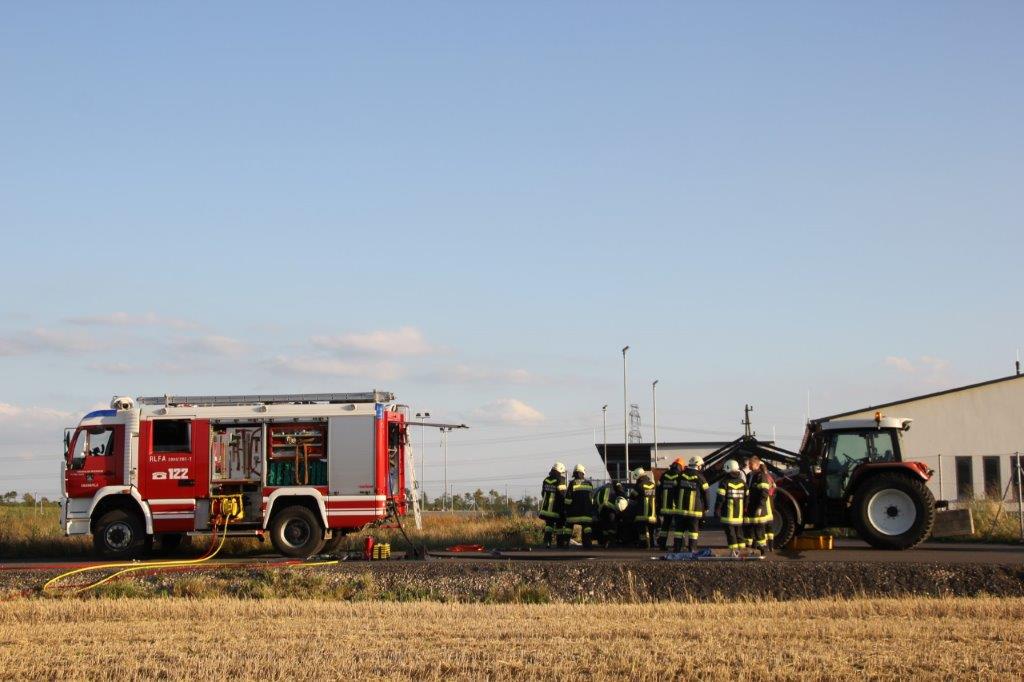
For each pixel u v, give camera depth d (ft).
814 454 76.48
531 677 37.04
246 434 78.07
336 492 76.95
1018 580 57.93
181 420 78.18
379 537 89.30
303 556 76.79
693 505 71.00
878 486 72.38
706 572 60.23
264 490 77.25
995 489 135.03
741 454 98.43
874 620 47.26
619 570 61.00
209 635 45.27
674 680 36.70
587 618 48.83
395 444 80.64
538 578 61.21
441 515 161.58
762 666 37.63
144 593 62.13
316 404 78.13
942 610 49.83
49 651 42.42
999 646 40.83
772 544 73.46
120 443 78.59
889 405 139.95
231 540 85.97
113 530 77.82
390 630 46.03
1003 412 136.77
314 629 46.62
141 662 40.16
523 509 177.27
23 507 160.35
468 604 55.06
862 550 74.38
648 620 47.96
